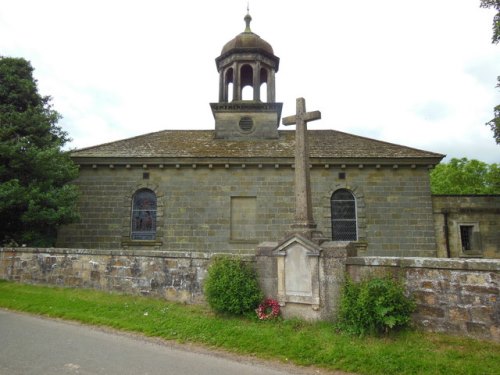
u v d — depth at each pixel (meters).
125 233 16.28
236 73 20.55
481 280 6.12
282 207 16.41
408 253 15.96
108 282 10.51
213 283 7.98
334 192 16.62
